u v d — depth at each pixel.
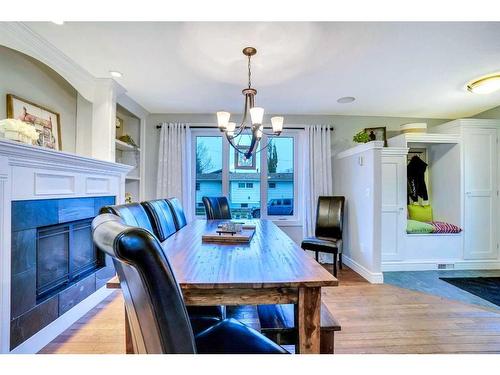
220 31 2.00
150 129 4.22
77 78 2.63
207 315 1.43
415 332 2.06
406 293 2.87
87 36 2.07
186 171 4.14
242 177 4.42
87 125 2.98
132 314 0.71
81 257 2.48
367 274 3.31
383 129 3.90
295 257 1.43
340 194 4.18
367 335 2.02
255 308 2.43
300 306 1.10
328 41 2.13
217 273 1.16
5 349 1.59
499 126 3.80
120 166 2.98
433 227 3.75
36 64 2.43
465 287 3.05
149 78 2.88
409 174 4.24
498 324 2.19
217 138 4.42
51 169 2.01
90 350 1.83
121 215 1.49
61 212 2.14
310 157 4.17
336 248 3.29
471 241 3.78
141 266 0.55
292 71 2.69
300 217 4.36
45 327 1.92
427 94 3.33
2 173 1.58
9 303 1.62
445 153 4.04
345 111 4.07
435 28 1.96
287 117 4.27
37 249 1.93
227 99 3.56
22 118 2.24
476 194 3.79
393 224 3.67
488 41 2.14
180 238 1.94
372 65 2.55
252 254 1.49
